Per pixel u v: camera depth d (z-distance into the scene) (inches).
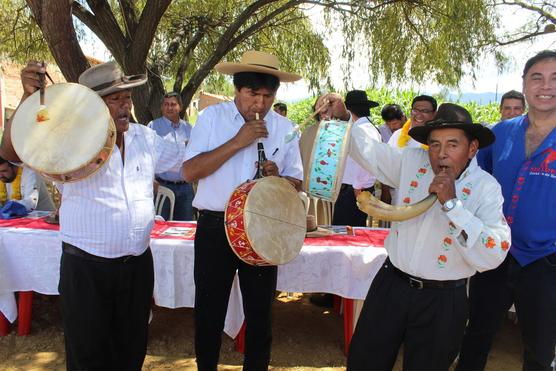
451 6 288.7
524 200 100.8
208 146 103.1
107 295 94.7
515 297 103.7
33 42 340.2
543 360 100.2
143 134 100.1
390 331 91.4
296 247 100.6
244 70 98.4
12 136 80.9
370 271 131.0
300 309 175.8
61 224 93.4
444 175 79.1
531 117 103.0
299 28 368.8
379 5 301.7
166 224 157.6
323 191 99.4
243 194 95.0
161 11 237.9
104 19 246.2
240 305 137.3
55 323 157.1
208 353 107.1
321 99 108.3
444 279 86.9
